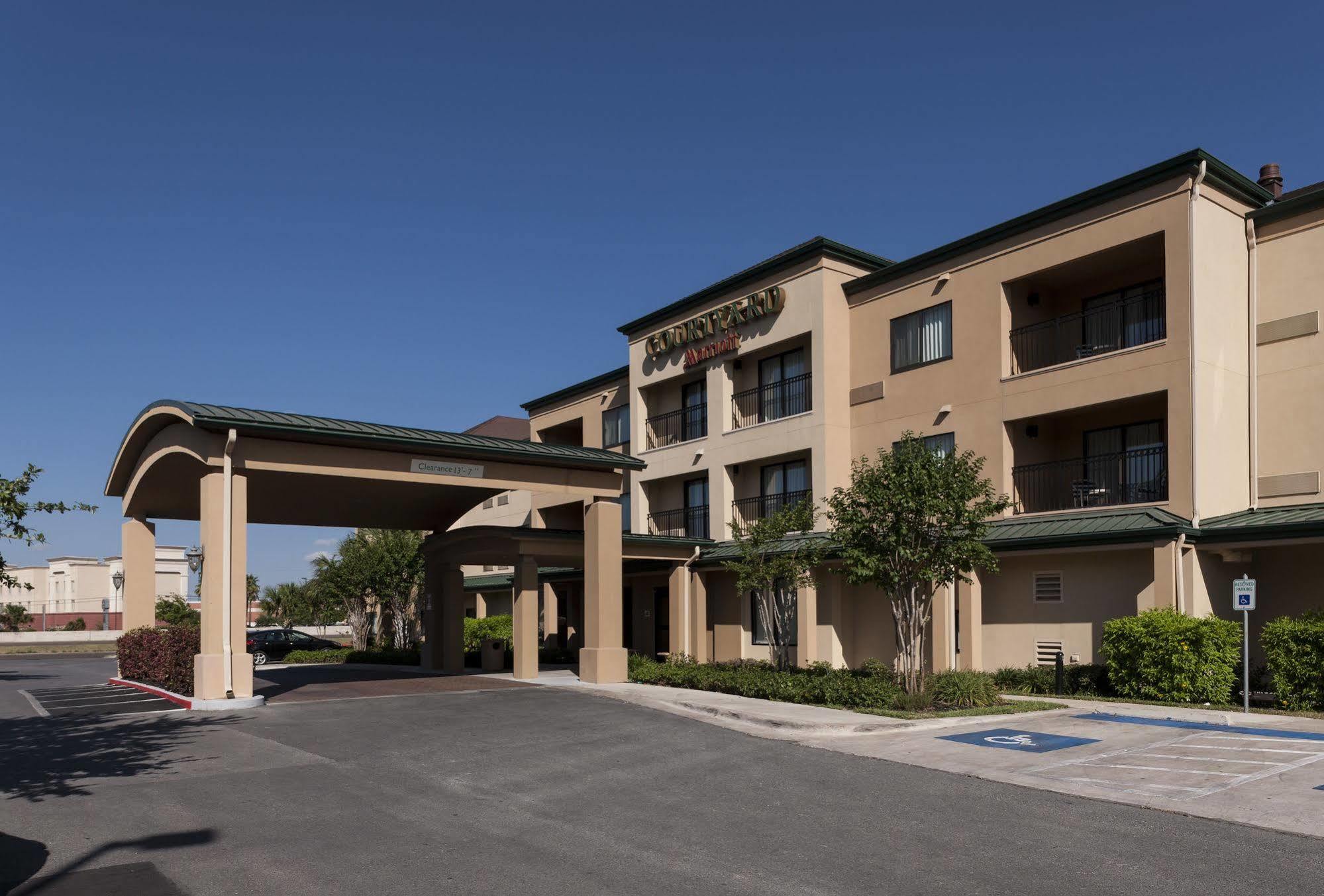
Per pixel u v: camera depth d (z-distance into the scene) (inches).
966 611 871.7
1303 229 796.6
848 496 737.6
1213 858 321.1
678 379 1282.0
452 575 1085.8
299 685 885.2
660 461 1270.9
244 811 403.5
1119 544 761.6
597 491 913.5
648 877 312.7
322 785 453.7
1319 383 776.9
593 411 1455.5
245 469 730.8
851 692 697.0
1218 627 700.0
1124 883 299.3
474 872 319.6
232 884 308.8
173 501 1023.0
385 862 331.6
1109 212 826.2
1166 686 702.5
